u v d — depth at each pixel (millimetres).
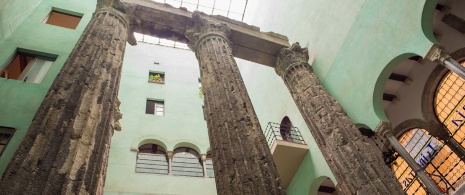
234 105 8156
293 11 16641
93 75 7152
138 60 20891
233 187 6004
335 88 12234
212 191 13539
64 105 5941
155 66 20891
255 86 20891
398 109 13688
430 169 12328
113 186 12250
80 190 4707
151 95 18203
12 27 10859
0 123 8188
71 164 4973
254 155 6590
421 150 12734
